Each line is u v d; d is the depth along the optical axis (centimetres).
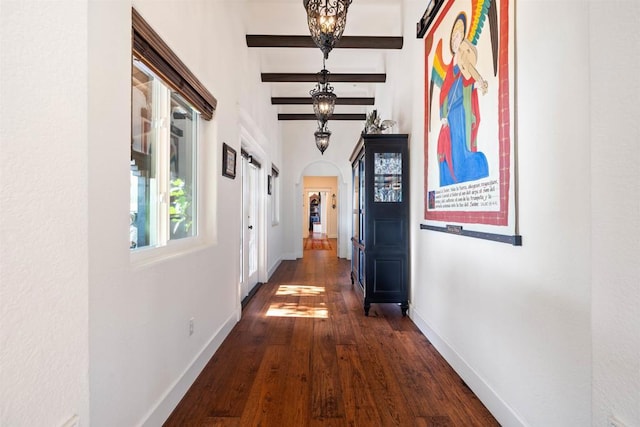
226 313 300
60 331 71
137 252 165
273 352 264
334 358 254
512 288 163
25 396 63
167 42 177
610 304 82
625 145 79
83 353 77
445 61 244
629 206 77
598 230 85
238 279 345
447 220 241
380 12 403
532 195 147
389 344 281
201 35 229
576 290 123
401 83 393
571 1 124
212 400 196
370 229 361
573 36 123
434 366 240
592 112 88
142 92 185
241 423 176
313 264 731
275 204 710
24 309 63
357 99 610
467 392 205
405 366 240
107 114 126
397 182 361
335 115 727
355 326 327
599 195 85
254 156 496
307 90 649
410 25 352
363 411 186
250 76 416
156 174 199
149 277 160
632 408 76
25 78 63
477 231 194
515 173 158
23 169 63
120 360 136
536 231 144
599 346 85
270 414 183
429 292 290
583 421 120
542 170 140
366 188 360
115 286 132
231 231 316
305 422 177
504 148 166
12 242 61
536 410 145
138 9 149
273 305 404
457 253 228
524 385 154
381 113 533
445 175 244
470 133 204
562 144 129
